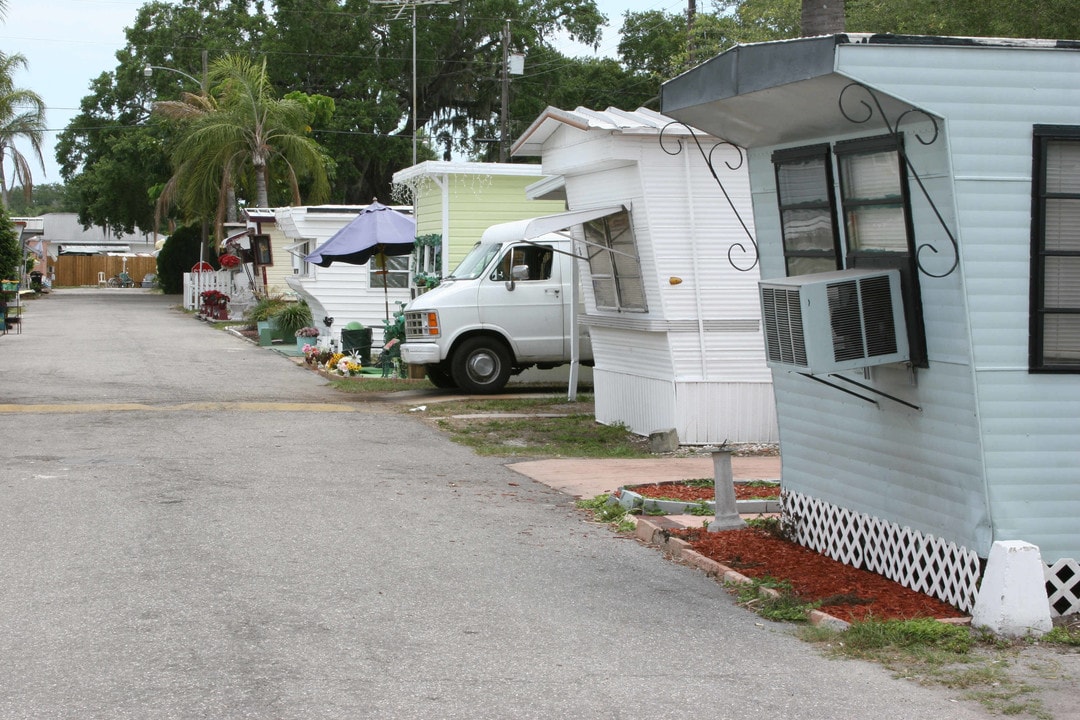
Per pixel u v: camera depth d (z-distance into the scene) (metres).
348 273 25.11
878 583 7.40
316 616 6.63
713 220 13.41
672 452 13.27
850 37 6.25
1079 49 6.43
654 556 8.41
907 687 5.65
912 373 6.93
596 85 52.75
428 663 5.87
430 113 55.88
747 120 7.64
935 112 6.32
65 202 115.19
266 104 40.03
